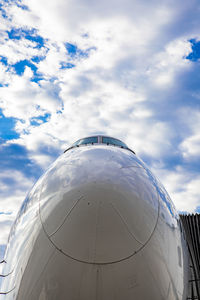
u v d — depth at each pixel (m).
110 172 4.20
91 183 3.93
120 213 3.60
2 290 3.97
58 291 3.23
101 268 3.28
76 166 4.46
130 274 3.30
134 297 3.25
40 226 3.76
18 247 3.91
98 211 3.57
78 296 3.19
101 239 3.39
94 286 3.21
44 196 4.20
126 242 3.43
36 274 3.42
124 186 3.98
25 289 3.43
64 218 3.62
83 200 3.71
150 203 4.05
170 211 4.57
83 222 3.50
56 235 3.53
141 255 3.44
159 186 4.91
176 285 3.87
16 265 3.73
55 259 3.37
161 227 3.94
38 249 3.56
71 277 3.25
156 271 3.49
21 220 4.37
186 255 4.87
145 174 4.77
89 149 5.43
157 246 3.65
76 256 3.33
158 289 3.45
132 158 5.26
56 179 4.38
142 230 3.61
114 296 3.20
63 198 3.86
